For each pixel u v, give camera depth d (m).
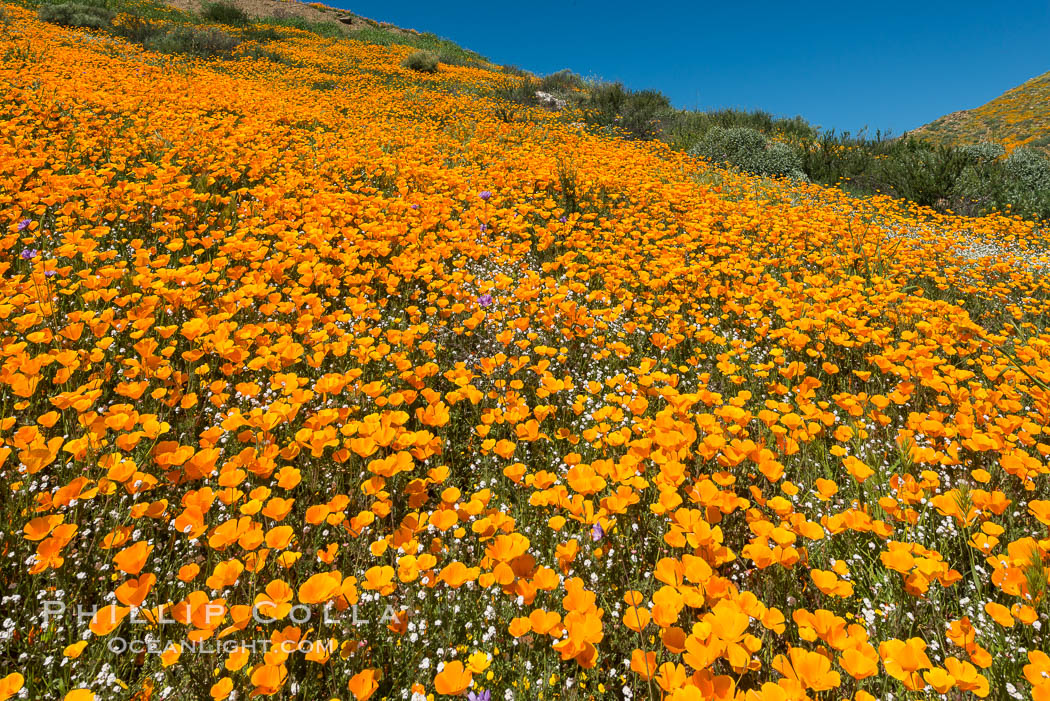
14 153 5.22
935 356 3.77
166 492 2.20
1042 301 5.11
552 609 1.82
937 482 2.18
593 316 3.99
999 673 1.62
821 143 14.80
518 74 29.39
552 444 2.81
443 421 2.30
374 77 20.86
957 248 7.30
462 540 2.11
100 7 23.50
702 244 6.02
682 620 1.75
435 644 1.73
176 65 16.34
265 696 1.44
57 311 3.18
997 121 45.78
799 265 5.96
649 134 16.56
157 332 3.22
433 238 5.24
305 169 7.11
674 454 2.26
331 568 1.99
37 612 1.68
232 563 1.53
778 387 3.04
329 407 2.73
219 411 2.71
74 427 2.43
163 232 4.62
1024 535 2.18
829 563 2.05
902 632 1.79
